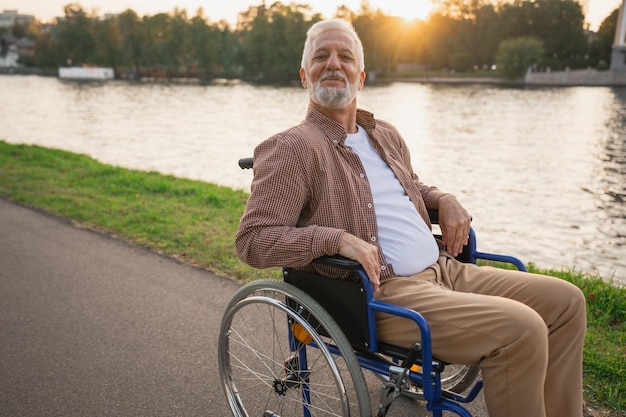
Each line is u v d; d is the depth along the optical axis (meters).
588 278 3.96
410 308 1.88
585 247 8.38
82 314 3.66
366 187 2.08
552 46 97.81
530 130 28.36
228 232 5.32
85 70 111.94
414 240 2.11
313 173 2.01
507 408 1.69
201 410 2.59
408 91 69.50
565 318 1.88
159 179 8.65
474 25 107.44
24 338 3.35
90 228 5.70
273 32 103.25
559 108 42.34
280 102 51.44
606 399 2.47
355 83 2.17
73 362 3.05
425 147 22.30
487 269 2.15
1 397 2.73
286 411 2.54
